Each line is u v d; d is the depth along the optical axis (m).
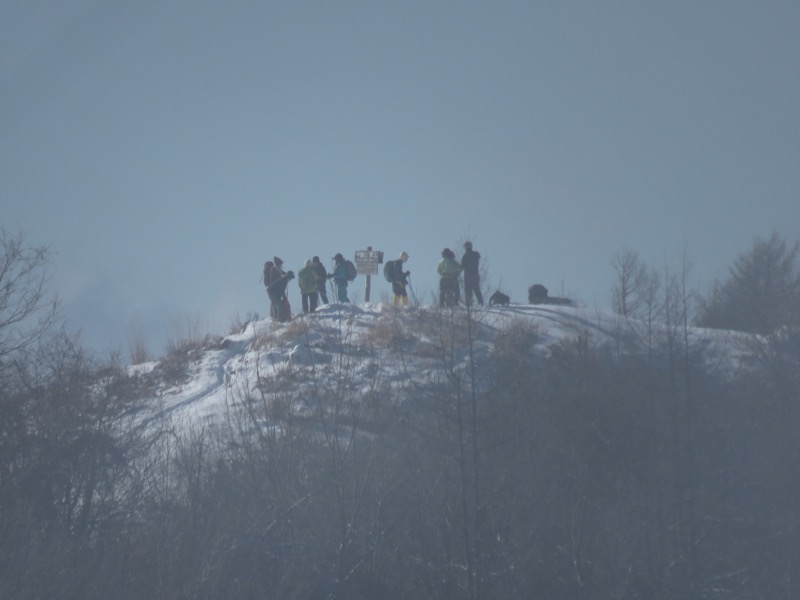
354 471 59.47
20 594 44.12
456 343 71.19
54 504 53.97
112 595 47.00
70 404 56.62
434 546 57.31
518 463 62.53
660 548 61.91
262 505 57.53
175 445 62.03
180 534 51.53
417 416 64.62
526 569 57.75
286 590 52.50
